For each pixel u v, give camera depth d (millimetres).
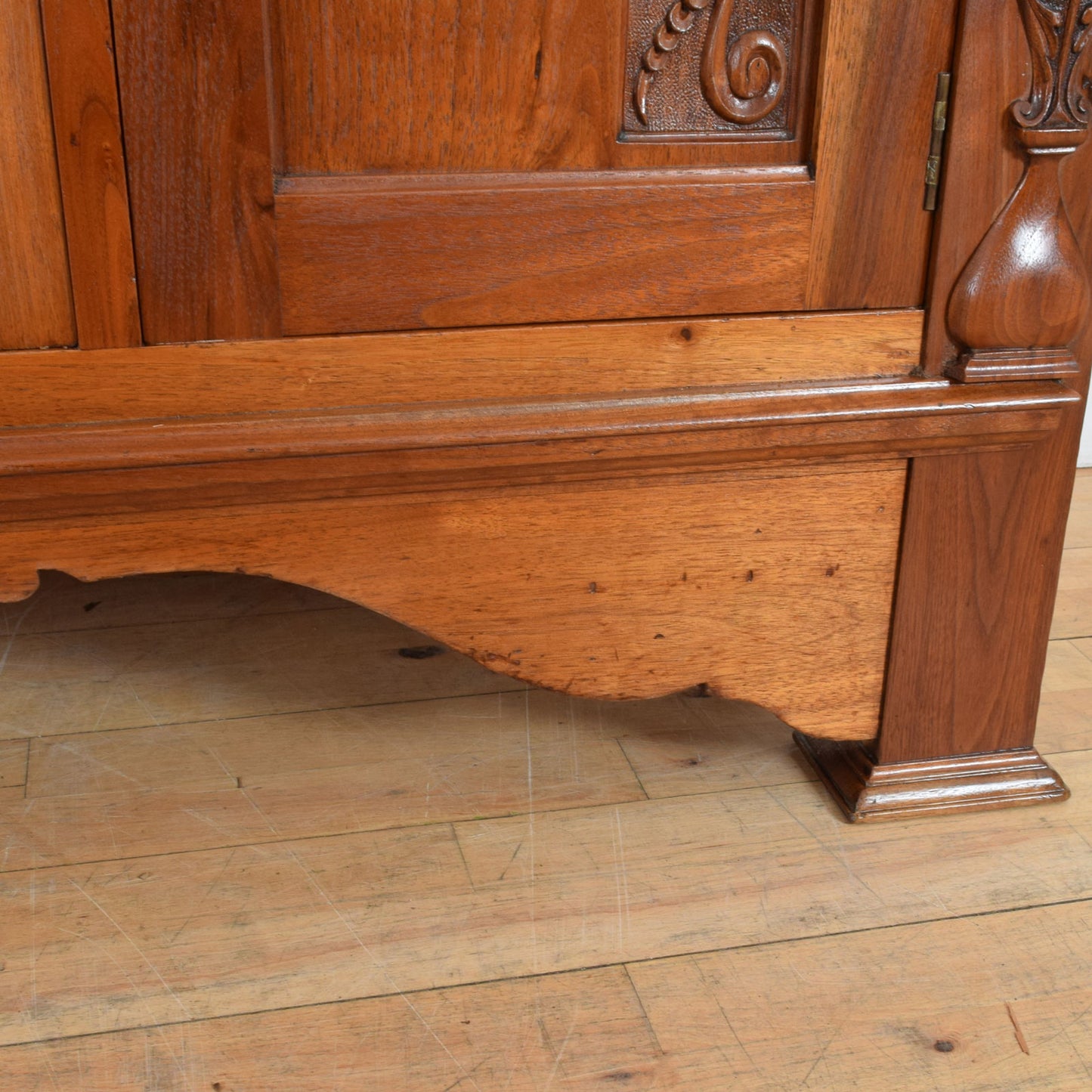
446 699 1286
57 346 833
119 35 760
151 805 1101
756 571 1011
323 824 1078
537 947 944
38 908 969
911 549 1021
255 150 804
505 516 953
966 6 858
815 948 949
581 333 904
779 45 869
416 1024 870
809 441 946
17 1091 808
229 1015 875
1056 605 1491
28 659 1346
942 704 1095
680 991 905
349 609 1477
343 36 803
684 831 1082
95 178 792
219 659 1356
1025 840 1080
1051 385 982
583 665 1022
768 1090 823
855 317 945
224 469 864
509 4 816
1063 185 935
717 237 896
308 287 851
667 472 954
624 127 872
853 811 1093
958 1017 887
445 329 883
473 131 847
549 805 1113
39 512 869
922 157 905
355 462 882
